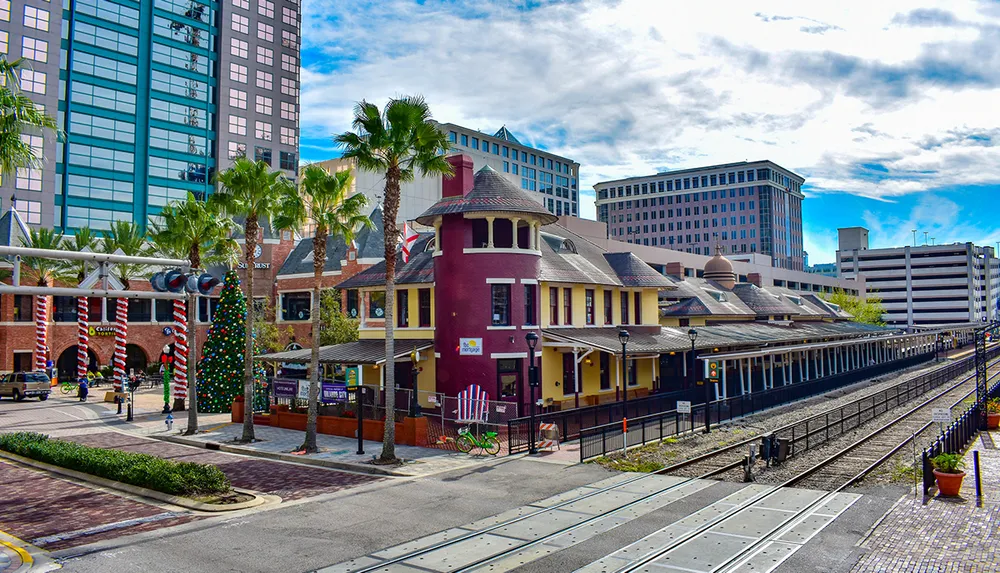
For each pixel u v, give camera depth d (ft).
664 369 160.45
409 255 145.59
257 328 186.50
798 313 236.02
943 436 71.72
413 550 45.98
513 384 112.37
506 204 110.42
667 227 617.21
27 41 233.96
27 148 66.74
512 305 111.34
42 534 50.47
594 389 137.80
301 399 112.57
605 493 63.16
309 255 215.31
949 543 47.19
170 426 110.11
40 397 157.28
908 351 288.92
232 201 101.04
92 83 251.80
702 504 58.75
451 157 115.96
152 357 216.95
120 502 60.44
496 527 51.57
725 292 206.49
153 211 265.54
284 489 66.59
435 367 115.14
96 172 251.39
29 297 191.31
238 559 44.37
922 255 608.19
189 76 282.36
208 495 60.80
